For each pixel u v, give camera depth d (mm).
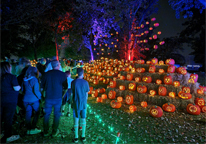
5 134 3176
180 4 8234
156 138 3646
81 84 3316
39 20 12680
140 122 4586
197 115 5082
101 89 8070
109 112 5363
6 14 7254
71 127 4105
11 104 3154
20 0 7441
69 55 26953
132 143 3408
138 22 17797
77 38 20969
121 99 6461
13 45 17156
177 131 3977
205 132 3959
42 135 3580
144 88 6348
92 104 6273
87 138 3545
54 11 12609
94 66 13430
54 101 3379
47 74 3379
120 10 10219
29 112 3574
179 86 6008
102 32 18219
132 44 18812
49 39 23484
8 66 3207
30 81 3465
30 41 22766
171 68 6578
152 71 6957
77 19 16312
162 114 5047
